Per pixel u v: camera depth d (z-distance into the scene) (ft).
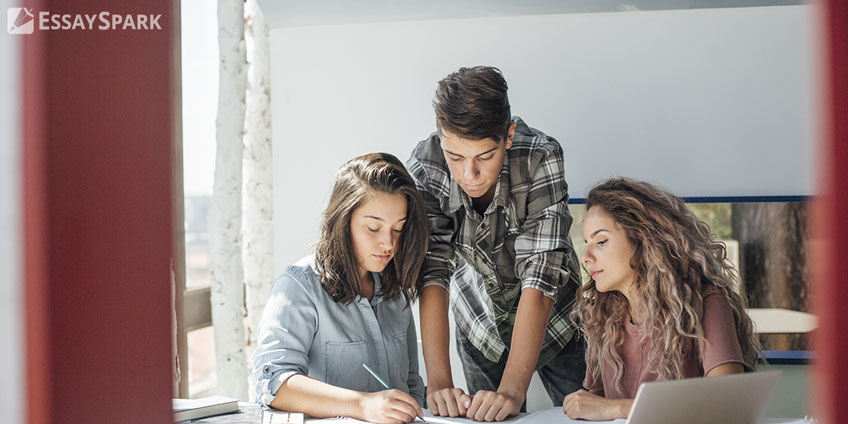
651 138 9.30
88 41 2.58
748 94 9.18
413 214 6.42
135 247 2.61
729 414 4.73
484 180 6.68
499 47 9.51
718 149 9.23
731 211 9.14
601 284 6.17
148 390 2.63
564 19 9.37
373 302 6.63
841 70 2.56
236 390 9.81
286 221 9.92
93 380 2.58
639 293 6.00
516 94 9.50
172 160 2.67
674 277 5.86
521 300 6.88
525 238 7.11
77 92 2.57
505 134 6.59
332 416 5.62
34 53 2.52
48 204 2.52
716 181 9.25
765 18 9.11
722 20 9.16
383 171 6.25
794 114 9.12
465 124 6.32
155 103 2.63
